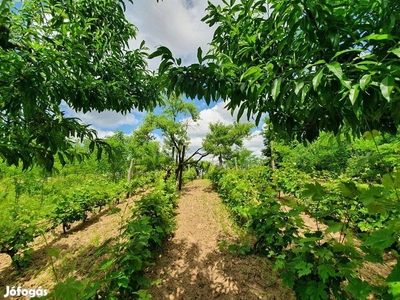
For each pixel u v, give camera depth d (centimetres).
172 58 103
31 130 115
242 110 114
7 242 311
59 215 464
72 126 129
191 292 235
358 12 85
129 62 216
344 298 97
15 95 102
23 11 148
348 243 84
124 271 187
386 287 65
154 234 276
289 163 841
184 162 1136
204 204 711
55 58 113
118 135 1598
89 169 1023
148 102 234
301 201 438
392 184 64
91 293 98
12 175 491
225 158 1980
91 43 183
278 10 90
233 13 130
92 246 374
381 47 83
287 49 97
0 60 95
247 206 397
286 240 181
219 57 140
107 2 192
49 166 120
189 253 326
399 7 75
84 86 149
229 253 306
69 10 140
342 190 78
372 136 78
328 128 130
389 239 57
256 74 89
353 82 78
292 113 136
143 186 1010
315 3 78
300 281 108
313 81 69
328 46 88
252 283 238
